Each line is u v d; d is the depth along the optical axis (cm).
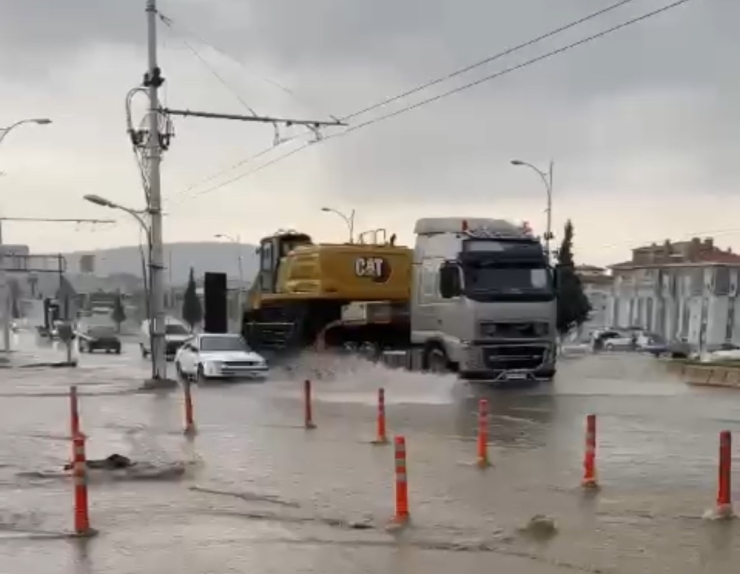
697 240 7875
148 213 2752
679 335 6681
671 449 1377
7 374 3381
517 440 1477
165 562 788
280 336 2972
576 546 823
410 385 2417
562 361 3678
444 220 2433
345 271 2767
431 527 901
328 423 1748
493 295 2259
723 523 901
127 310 10069
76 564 783
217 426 1744
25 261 5797
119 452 1424
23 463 1325
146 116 2708
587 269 7125
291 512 983
